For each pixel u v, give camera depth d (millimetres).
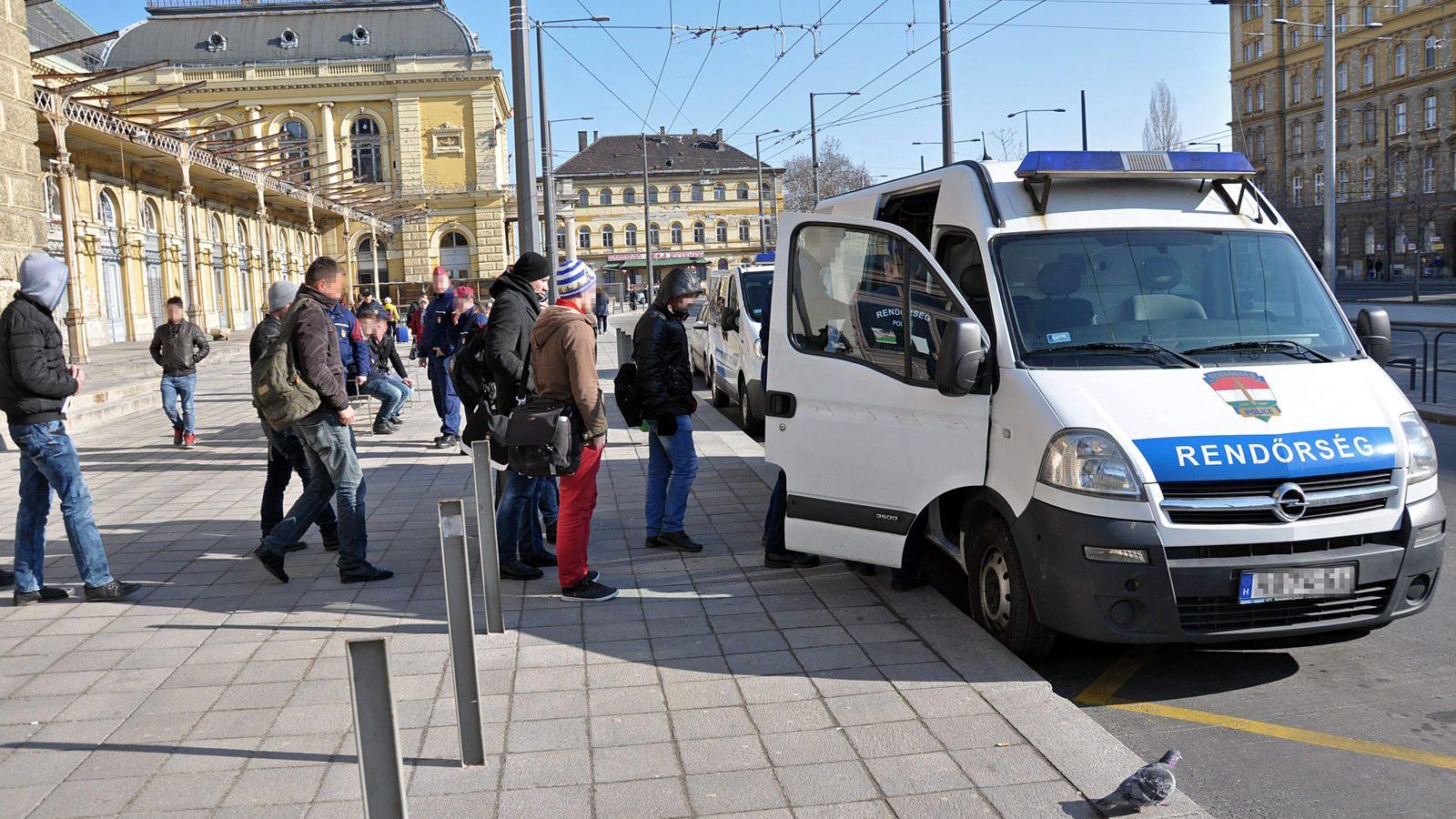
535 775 3826
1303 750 4176
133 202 32625
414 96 57906
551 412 5652
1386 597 4586
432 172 58531
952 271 5699
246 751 4055
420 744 4102
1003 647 4996
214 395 19922
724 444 11844
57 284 5934
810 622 5441
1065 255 5324
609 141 98688
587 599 5918
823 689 4578
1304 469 4465
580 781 3785
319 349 6031
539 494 6832
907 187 6344
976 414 5098
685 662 4934
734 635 5281
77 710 4465
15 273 13961
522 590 6172
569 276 6031
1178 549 4406
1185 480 4414
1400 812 3670
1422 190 64875
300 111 57656
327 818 3533
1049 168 5395
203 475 10609
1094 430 4559
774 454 6098
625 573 6488
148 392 18359
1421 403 14305
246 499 9273
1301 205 72312
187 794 3711
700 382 19875
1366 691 4754
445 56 57750
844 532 5805
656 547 7090
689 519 8023
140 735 4207
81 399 15648
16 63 14109
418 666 4922
